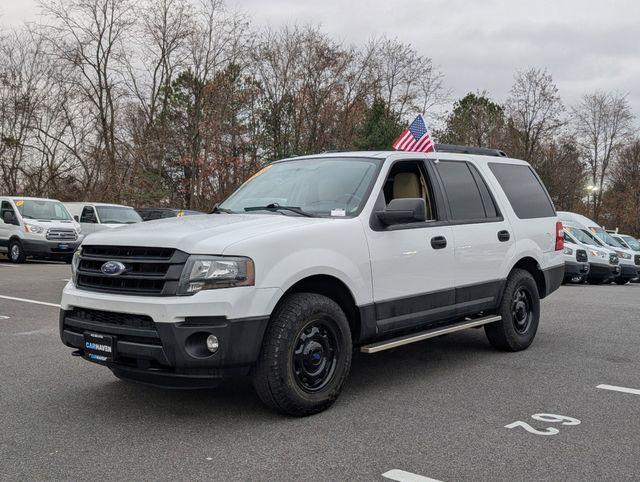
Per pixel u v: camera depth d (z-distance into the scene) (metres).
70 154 32.50
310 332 4.51
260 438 4.06
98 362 4.43
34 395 5.05
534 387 5.37
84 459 3.71
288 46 37.69
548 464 3.65
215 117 34.25
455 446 3.93
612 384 5.49
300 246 4.48
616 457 3.78
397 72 41.56
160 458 3.73
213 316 4.05
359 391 5.23
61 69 32.12
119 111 33.94
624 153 56.41
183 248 4.14
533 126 45.72
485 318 6.34
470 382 5.53
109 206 21.95
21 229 19.31
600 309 10.81
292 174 5.78
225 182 35.34
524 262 7.03
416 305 5.38
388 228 5.17
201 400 4.92
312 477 3.45
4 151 30.97
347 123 39.59
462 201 6.14
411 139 11.15
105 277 4.38
